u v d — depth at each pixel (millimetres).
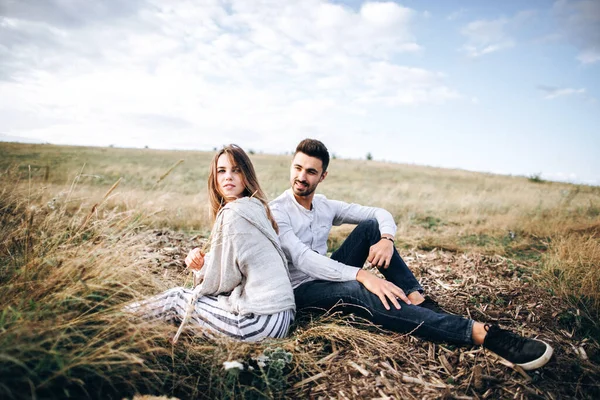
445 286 3496
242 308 2152
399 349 2266
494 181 24172
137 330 1778
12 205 2816
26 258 2078
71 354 1632
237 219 2146
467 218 7676
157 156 30875
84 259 2059
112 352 1724
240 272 2203
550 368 2146
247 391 1896
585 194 14000
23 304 1776
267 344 2162
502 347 2086
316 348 2270
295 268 2734
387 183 19672
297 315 2668
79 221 2480
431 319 2275
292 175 2732
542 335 2586
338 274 2482
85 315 1914
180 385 1867
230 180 2295
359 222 3162
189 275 3123
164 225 5375
